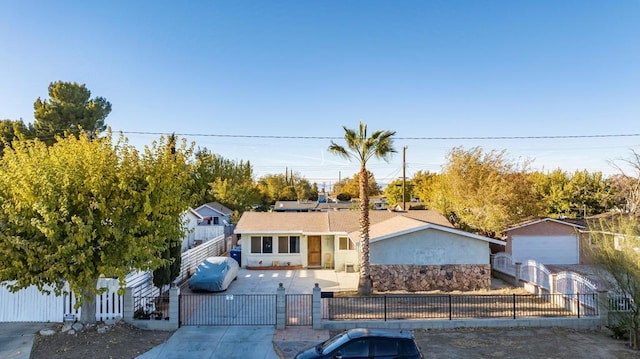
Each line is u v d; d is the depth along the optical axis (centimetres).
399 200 6116
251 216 3059
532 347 1359
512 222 2889
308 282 2331
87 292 1400
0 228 1249
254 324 1538
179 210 1495
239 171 7269
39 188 1227
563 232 2770
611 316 1556
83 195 1258
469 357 1273
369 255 2142
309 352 1096
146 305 1589
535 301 1873
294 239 2812
